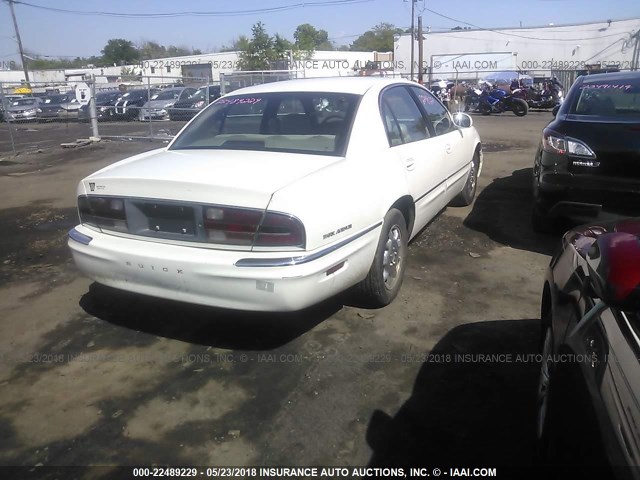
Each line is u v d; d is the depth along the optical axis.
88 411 2.89
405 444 2.61
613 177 4.55
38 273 4.84
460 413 2.83
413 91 4.92
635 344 1.73
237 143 3.89
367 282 3.73
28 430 2.75
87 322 3.87
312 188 3.05
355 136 3.70
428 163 4.56
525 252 5.12
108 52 80.56
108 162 11.42
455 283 4.42
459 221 6.08
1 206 7.54
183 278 3.04
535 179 5.66
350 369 3.22
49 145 14.98
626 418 1.56
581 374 1.96
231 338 3.60
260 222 2.89
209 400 2.96
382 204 3.60
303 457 2.54
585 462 1.71
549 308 2.87
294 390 3.03
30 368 3.30
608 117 4.82
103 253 3.30
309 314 3.90
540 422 2.51
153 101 20.55
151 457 2.55
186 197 3.04
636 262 1.78
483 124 18.02
